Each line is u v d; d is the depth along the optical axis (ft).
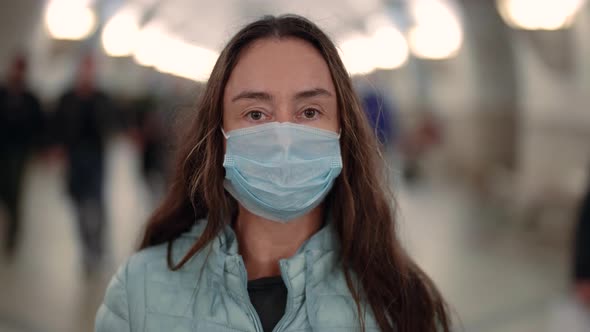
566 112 31.81
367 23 61.98
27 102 20.92
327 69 4.95
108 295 5.14
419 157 47.75
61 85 50.44
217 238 4.99
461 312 16.46
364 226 5.17
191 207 5.60
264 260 5.15
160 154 28.22
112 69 59.26
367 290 4.99
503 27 40.22
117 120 30.37
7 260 20.53
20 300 16.63
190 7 65.41
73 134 19.83
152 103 28.91
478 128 45.16
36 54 47.73
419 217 30.66
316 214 5.32
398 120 58.23
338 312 4.82
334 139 4.97
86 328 14.94
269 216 4.99
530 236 26.37
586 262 9.24
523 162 35.86
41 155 34.42
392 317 4.98
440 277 19.84
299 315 4.74
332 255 5.07
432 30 52.60
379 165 5.37
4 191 21.43
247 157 4.88
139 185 38.19
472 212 32.68
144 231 5.75
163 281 4.99
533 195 30.07
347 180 5.23
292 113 4.87
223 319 4.73
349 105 5.08
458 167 48.16
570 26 31.60
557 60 33.32
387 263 5.12
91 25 52.70
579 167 28.40
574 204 26.32
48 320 15.29
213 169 5.11
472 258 22.34
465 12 45.09
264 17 5.09
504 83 41.55
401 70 61.67
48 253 21.75
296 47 4.85
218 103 5.04
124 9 56.90
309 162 4.82
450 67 51.60
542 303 16.43
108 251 21.65
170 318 4.81
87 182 19.79
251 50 4.85
